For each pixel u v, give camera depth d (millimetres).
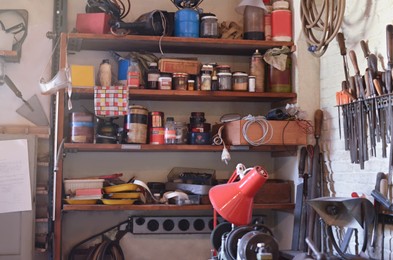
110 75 3580
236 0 4023
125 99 3461
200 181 3637
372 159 2910
